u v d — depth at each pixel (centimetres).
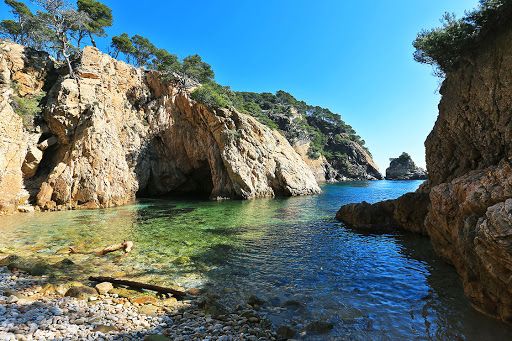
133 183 4534
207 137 5288
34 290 1118
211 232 2233
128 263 1488
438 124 2506
